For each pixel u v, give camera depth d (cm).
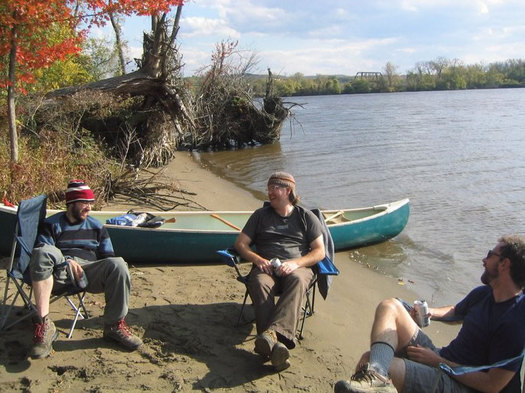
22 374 393
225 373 420
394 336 344
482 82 12188
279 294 477
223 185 1382
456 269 748
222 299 566
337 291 639
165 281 617
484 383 314
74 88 1365
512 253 316
